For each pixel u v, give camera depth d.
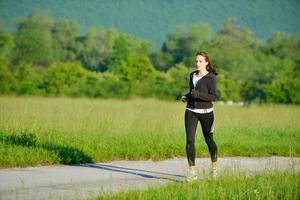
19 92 93.00
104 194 15.09
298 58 147.62
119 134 26.19
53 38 181.12
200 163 22.30
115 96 90.50
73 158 21.34
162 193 14.97
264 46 170.25
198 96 18.20
